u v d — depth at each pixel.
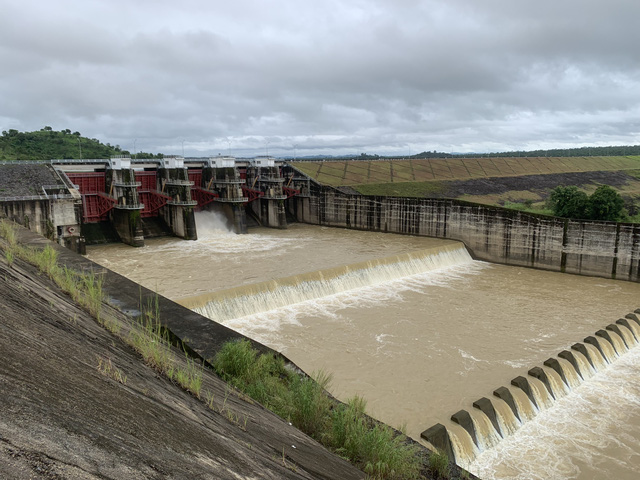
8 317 6.79
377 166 129.50
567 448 22.59
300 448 10.25
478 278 50.97
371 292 43.88
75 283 16.12
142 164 66.62
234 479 5.79
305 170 112.25
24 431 4.07
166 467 5.07
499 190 122.75
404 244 60.97
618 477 20.48
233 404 10.76
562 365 28.73
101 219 62.78
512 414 24.36
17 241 22.14
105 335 10.55
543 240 55.09
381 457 12.53
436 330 34.62
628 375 30.14
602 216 63.41
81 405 5.27
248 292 36.78
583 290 46.56
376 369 28.23
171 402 7.77
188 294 36.44
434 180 123.56
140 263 48.75
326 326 34.88
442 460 16.06
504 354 30.66
